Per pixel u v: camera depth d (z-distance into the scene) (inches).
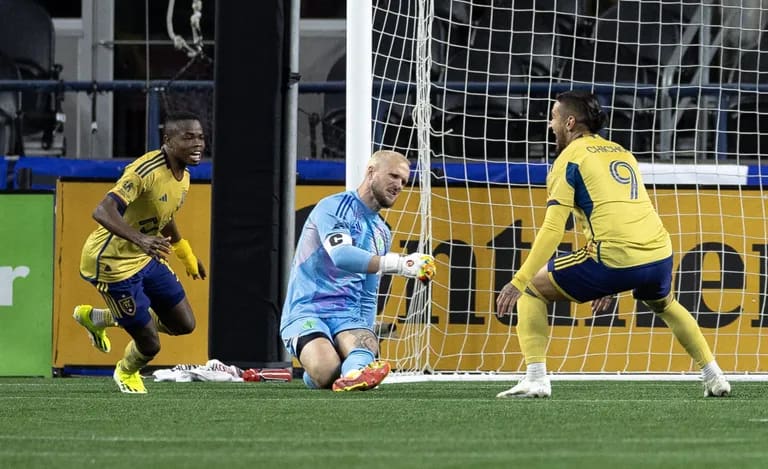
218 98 1237.7
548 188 857.5
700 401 849.5
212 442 556.1
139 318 983.6
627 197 845.2
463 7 1646.2
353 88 1151.0
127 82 1728.6
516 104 1649.9
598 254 837.8
